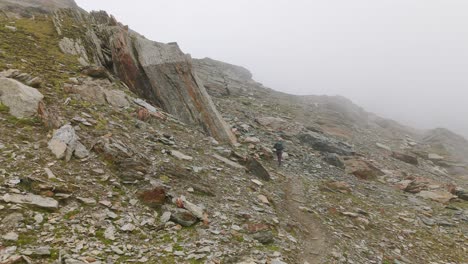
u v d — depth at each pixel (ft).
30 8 158.40
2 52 68.74
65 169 41.01
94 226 33.91
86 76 74.02
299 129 141.59
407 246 55.77
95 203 37.40
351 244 49.90
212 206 46.50
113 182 42.42
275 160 94.53
